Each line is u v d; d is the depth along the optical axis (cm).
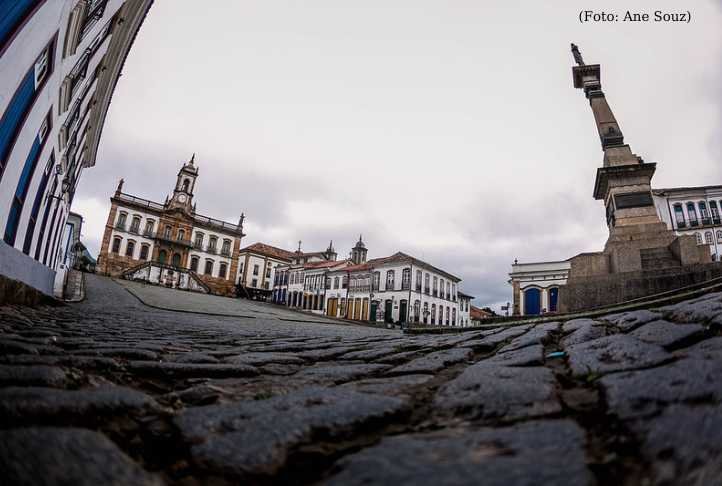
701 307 324
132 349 298
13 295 645
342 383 206
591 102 1352
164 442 115
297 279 5419
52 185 953
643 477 79
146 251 4750
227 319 1166
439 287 4797
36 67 529
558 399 141
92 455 91
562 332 422
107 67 1051
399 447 102
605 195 1246
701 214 3459
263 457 102
